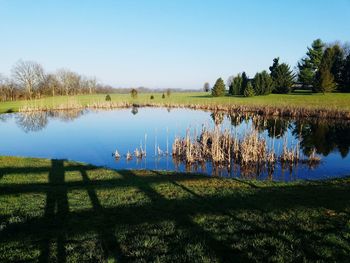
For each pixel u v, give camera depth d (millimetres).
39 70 111250
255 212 11141
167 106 77062
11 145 33281
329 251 8023
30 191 14070
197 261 7645
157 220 10438
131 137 37312
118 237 8984
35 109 70062
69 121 53688
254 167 23406
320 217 10492
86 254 8031
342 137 35844
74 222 10305
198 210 11461
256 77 85562
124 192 13969
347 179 17297
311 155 25500
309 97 71812
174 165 24141
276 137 36812
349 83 76062
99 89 155875
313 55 86812
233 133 35125
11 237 9117
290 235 8922
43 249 8344
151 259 7789
